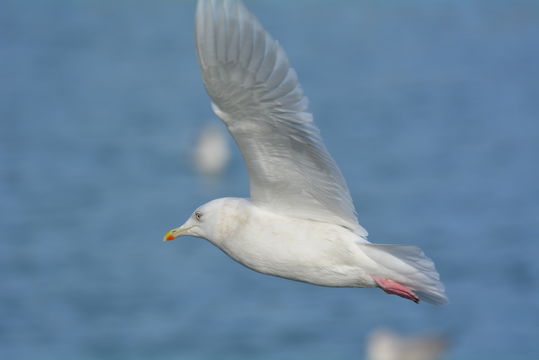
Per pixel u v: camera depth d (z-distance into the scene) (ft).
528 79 150.30
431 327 60.95
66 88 154.51
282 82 21.04
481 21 217.97
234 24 20.16
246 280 69.67
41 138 119.03
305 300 65.57
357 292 66.23
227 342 59.72
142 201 91.97
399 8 245.24
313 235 23.40
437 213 85.46
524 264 70.69
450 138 113.39
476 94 139.64
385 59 174.29
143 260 74.74
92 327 62.39
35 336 61.41
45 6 259.19
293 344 59.06
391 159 104.78
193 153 108.99
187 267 73.20
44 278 70.69
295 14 239.09
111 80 161.89
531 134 113.91
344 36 204.33
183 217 86.89
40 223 84.38
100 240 79.56
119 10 249.75
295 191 23.29
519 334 59.26
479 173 98.12
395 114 127.95
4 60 183.01
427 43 191.62
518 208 85.46
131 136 120.06
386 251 23.08
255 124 21.79
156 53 190.19
